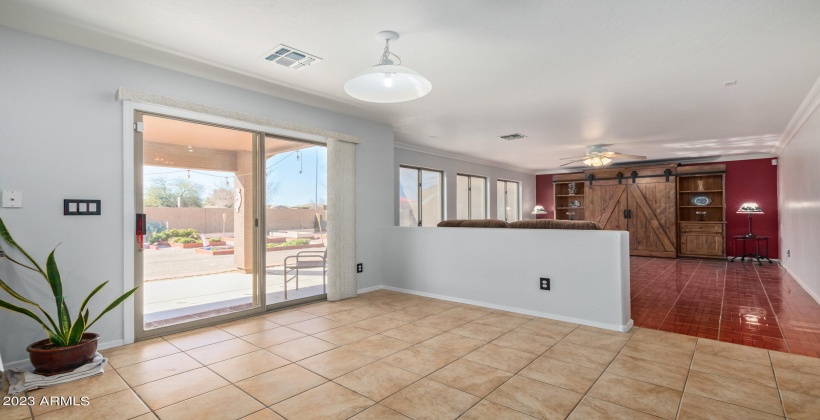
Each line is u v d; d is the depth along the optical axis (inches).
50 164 104.8
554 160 349.4
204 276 146.8
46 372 90.8
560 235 142.6
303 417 75.8
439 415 76.4
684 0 87.1
